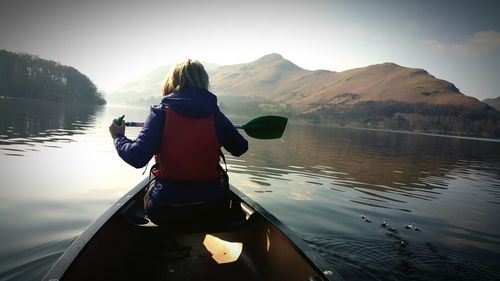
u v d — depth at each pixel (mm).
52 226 4633
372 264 4152
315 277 1999
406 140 42750
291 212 6000
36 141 13305
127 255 2730
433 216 6531
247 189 7547
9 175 7484
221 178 2666
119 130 2320
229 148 2508
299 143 22594
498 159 23406
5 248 3885
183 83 2324
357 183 9352
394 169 12984
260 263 2779
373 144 28203
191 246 3025
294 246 2352
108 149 12453
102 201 5949
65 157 10250
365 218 5957
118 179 7766
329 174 10461
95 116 38719
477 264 4395
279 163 11984
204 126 2244
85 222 4852
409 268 4125
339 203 6852
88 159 10164
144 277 2531
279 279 2475
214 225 2490
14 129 16984
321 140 27812
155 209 2307
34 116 28125
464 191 9625
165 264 2732
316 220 5641
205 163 2268
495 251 4906
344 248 4566
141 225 2408
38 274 3354
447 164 16891
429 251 4695
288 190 7695
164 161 2240
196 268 2707
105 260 2352
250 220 2859
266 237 2773
